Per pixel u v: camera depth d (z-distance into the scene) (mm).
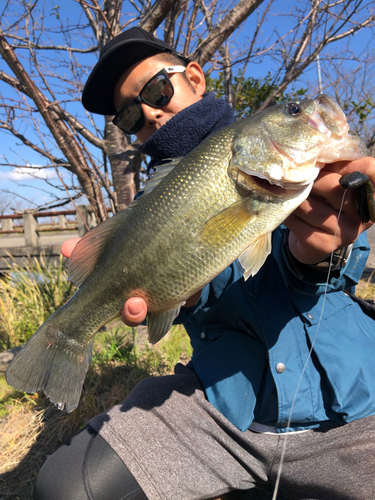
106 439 406
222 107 559
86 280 428
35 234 3053
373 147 1923
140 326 1210
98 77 611
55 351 431
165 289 390
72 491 379
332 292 432
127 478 391
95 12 1043
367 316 468
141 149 576
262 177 356
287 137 353
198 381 467
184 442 420
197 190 379
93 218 2582
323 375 410
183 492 398
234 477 420
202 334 486
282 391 400
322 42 1023
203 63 954
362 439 378
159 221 385
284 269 404
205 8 1122
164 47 583
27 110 1011
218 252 377
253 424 434
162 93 586
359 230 340
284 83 1079
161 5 865
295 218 347
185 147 539
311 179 340
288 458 405
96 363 937
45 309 1352
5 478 632
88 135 1009
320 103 361
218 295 440
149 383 459
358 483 368
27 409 800
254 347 442
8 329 1260
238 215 369
